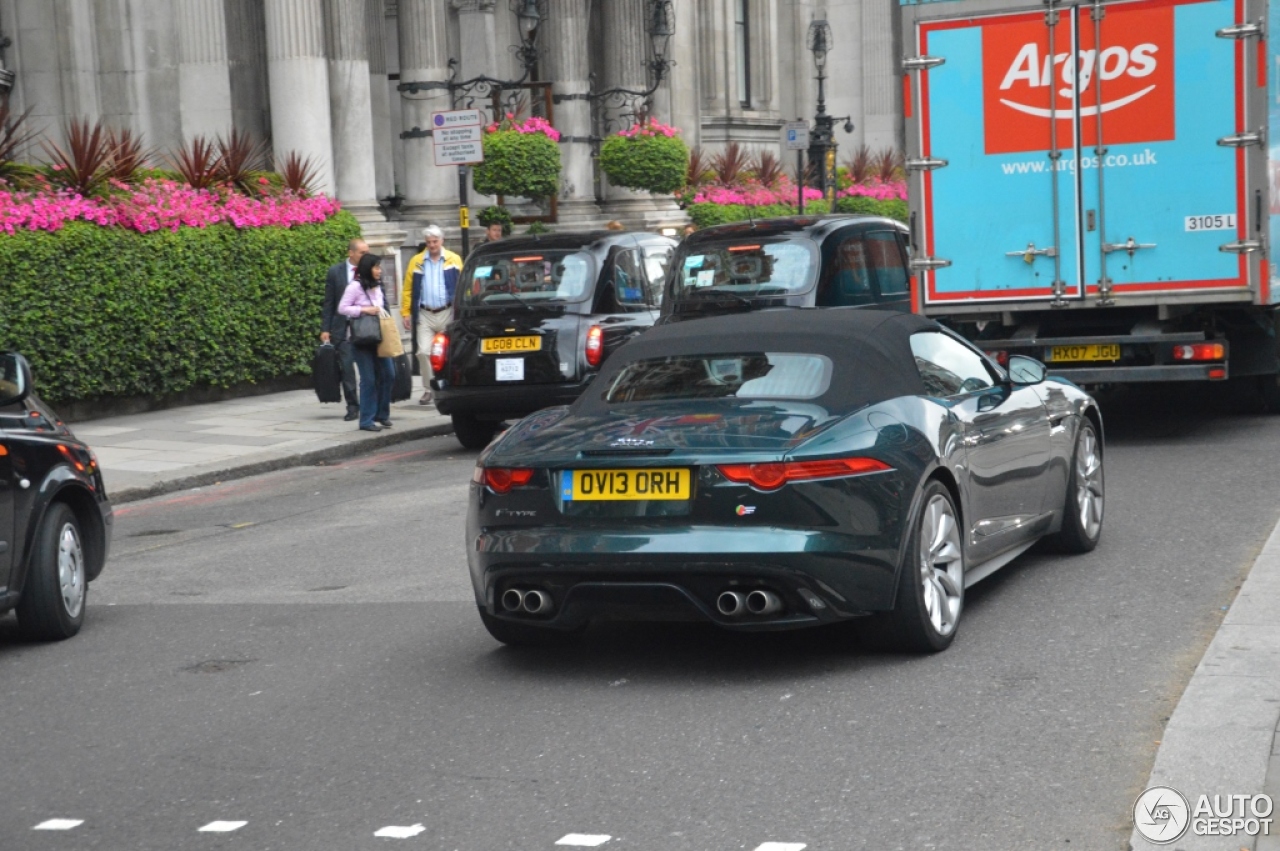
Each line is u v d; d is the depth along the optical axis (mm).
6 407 7742
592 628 7457
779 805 4914
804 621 6195
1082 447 8633
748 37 42406
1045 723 5633
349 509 11805
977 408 7352
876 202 39844
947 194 12828
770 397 6664
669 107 34281
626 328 14766
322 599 8469
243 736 5945
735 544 6098
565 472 6391
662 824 4789
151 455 14766
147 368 17953
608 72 32562
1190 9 12102
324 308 16953
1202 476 10992
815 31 36562
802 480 6121
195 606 8500
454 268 18203
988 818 4723
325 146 23234
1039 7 12430
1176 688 5996
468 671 6758
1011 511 7648
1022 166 12617
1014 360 7809
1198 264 12250
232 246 19188
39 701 6617
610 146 29438
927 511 6574
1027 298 12695
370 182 24359
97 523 8242
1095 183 12445
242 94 24000
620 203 31719
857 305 14008
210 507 12469
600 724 5883
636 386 6984
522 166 25188
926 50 12750
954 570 6781
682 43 36094
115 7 23234
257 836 4844
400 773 5402
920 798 4922
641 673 6594
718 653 6859
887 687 6184
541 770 5371
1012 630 7000
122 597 8906
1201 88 12133
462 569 9078
